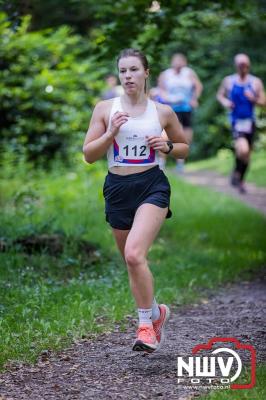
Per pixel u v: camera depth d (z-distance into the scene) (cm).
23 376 1020
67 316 1258
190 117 2969
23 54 2630
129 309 1359
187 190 3259
